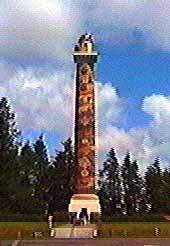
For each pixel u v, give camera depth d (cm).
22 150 13388
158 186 14462
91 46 10194
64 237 7844
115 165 15450
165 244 6688
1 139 11512
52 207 13562
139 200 15100
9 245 6456
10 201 11456
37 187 13588
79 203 9738
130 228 8250
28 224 8350
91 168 9856
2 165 11406
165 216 9906
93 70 10144
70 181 13625
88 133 9925
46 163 14112
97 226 8481
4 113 11631
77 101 10050
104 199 15250
